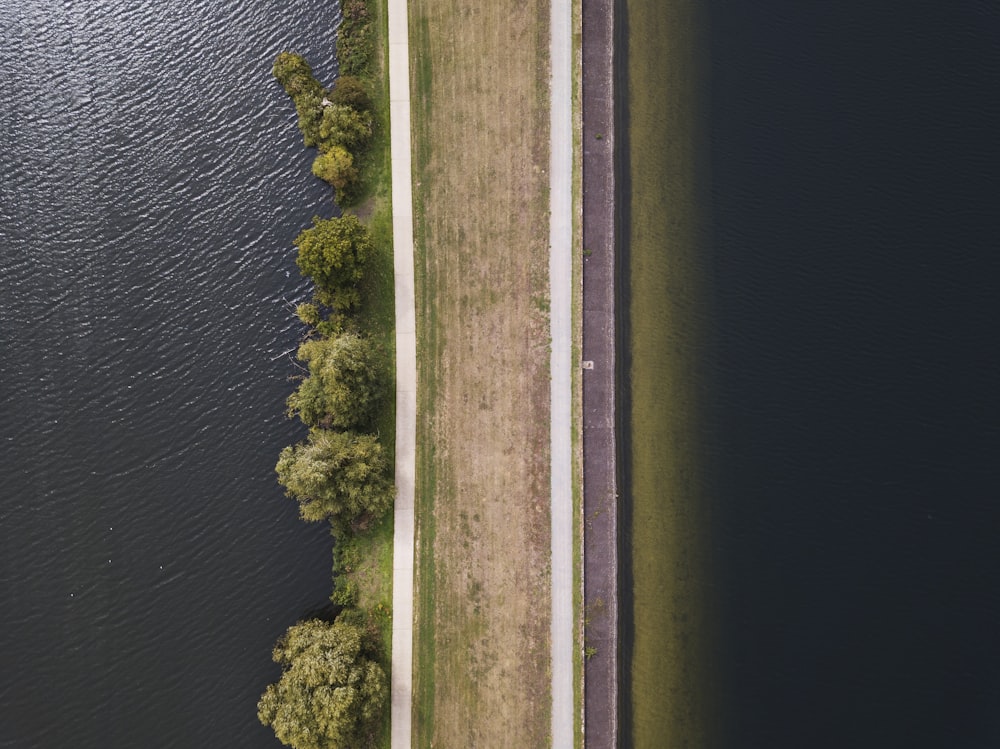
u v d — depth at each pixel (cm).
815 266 4112
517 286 4088
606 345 4038
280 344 4172
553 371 4025
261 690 3947
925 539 3934
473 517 3997
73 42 4416
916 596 3903
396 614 3981
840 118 4206
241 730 3931
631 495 4016
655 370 4069
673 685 3928
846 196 4153
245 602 4031
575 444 3978
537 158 4131
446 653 3950
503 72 4197
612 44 4184
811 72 4241
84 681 3981
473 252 4131
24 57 4412
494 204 4141
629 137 4178
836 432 4012
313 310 4106
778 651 3906
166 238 4272
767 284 4109
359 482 3800
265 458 4109
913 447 3988
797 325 4081
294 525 4066
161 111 4362
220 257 4253
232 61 4381
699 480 4012
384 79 4256
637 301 4103
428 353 4106
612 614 3912
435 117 4216
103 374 4191
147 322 4225
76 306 4234
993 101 4200
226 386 4172
